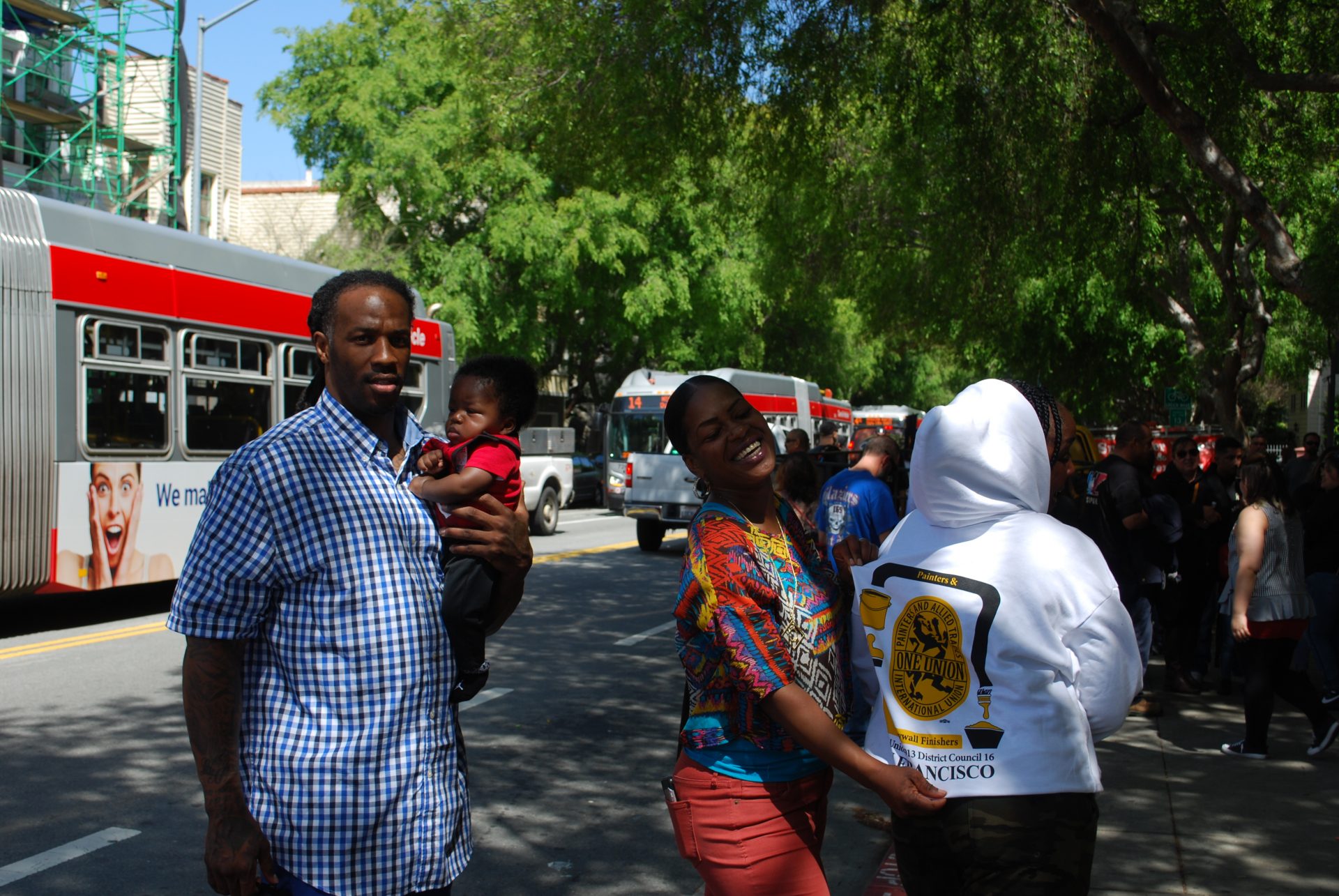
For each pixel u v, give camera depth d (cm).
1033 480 269
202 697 229
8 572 922
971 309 1997
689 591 267
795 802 273
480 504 271
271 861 231
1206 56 1168
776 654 259
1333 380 1572
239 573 230
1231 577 678
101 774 606
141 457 1056
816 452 1320
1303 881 466
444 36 1495
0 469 916
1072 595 256
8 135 2711
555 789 603
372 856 233
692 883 479
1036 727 254
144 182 3005
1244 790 593
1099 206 1334
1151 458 807
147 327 1067
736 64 1237
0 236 930
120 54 2870
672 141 1280
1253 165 1459
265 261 1233
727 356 3272
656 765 648
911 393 5431
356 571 237
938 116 1295
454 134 2584
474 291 2694
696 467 281
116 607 1186
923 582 265
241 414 1189
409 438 272
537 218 2605
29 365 946
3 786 584
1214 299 2194
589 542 1961
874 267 2148
